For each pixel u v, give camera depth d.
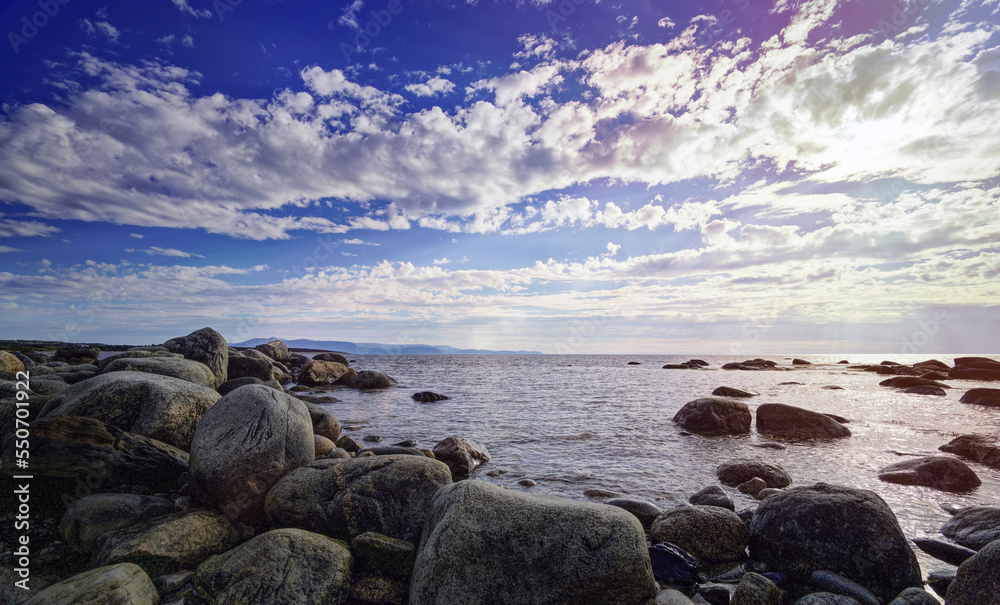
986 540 6.94
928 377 41.94
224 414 7.70
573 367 76.19
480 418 20.36
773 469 11.02
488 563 5.20
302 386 32.06
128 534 5.86
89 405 8.00
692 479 11.20
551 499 6.03
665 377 48.38
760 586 5.55
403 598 5.51
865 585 6.05
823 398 27.55
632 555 5.29
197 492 7.14
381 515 6.77
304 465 7.81
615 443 15.23
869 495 6.91
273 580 5.25
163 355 16.41
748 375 50.94
